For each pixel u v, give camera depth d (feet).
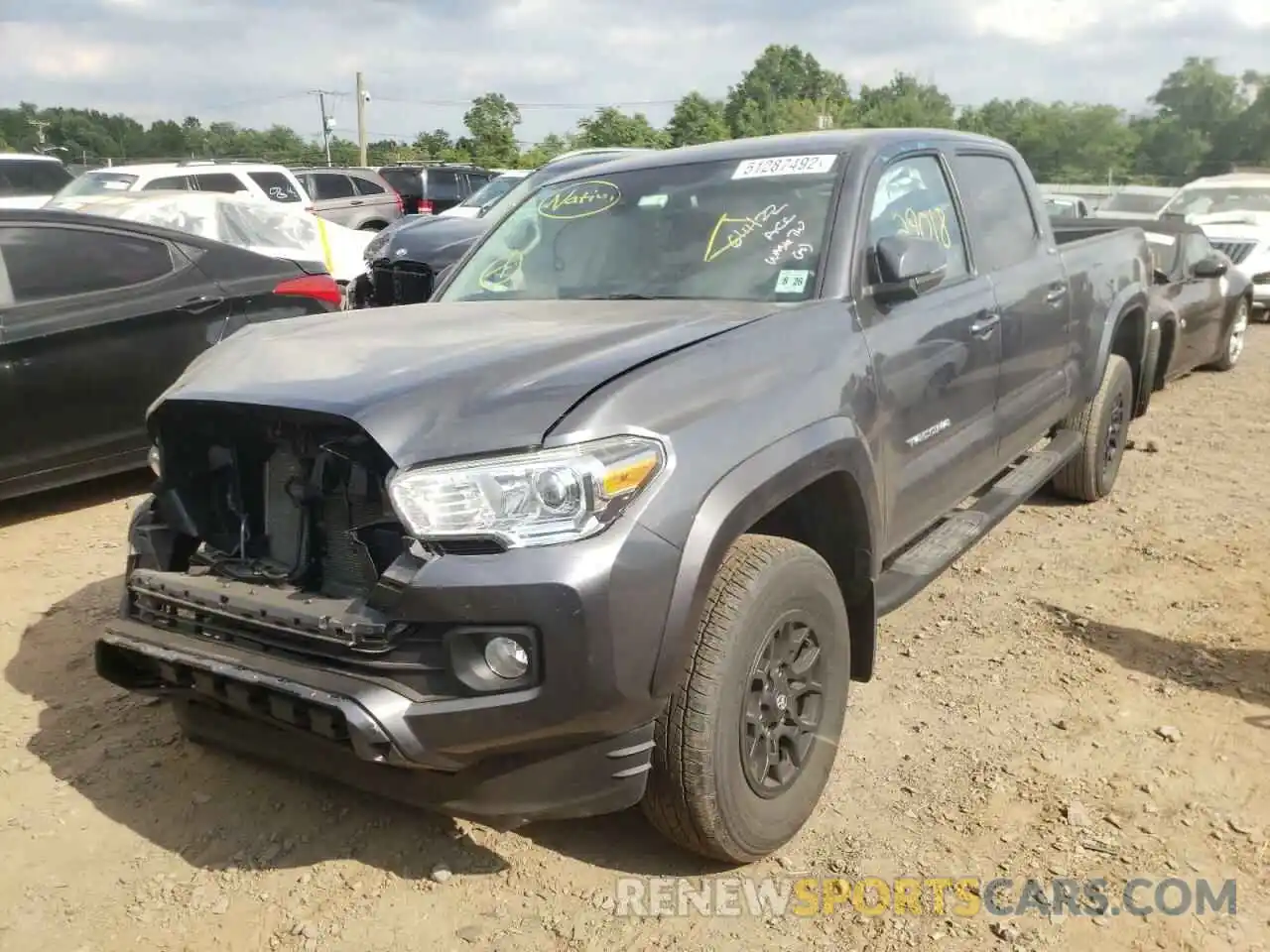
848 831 10.27
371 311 12.12
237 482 9.56
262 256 21.79
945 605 15.61
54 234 18.85
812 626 9.83
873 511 10.60
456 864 9.90
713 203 12.46
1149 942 8.79
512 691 7.93
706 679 8.63
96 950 8.84
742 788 9.16
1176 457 23.82
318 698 8.07
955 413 13.05
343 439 8.59
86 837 10.32
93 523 19.36
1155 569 16.89
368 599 8.22
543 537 7.89
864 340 10.96
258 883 9.68
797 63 307.99
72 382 18.57
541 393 8.36
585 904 9.34
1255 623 14.83
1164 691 12.87
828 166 12.26
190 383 9.73
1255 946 8.73
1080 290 17.30
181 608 9.41
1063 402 17.04
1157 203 59.26
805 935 8.95
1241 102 258.57
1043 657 13.84
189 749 11.87
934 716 12.37
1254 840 10.05
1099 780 11.02
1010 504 15.10
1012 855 9.89
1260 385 32.76
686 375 8.93
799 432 9.46
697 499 8.40
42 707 12.79
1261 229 47.16
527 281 12.80
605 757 8.38
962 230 14.06
